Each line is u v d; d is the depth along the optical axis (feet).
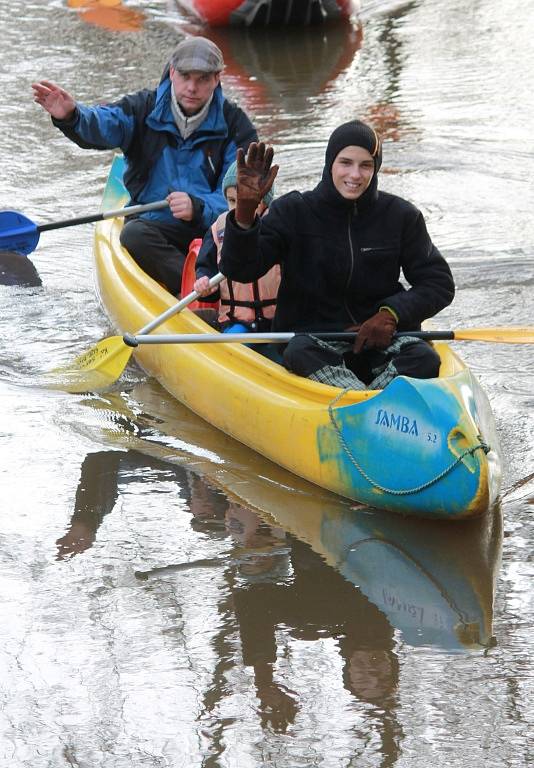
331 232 32.86
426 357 32.50
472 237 51.62
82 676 24.47
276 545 29.63
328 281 33.42
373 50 85.92
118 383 39.68
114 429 36.22
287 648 25.32
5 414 36.94
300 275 33.42
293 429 32.76
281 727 22.82
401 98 72.95
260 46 88.58
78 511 31.32
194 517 31.01
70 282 48.57
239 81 78.13
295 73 80.02
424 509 30.25
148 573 28.40
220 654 25.13
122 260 44.06
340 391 32.17
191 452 34.81
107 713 23.31
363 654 25.03
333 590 27.53
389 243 33.09
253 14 91.66
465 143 63.87
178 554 29.25
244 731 22.74
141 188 45.57
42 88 42.37
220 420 35.86
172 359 37.96
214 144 44.50
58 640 25.68
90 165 62.13
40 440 35.32
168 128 44.21
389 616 26.43
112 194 51.13
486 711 23.04
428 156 61.93
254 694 23.80
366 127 31.91
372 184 32.50
